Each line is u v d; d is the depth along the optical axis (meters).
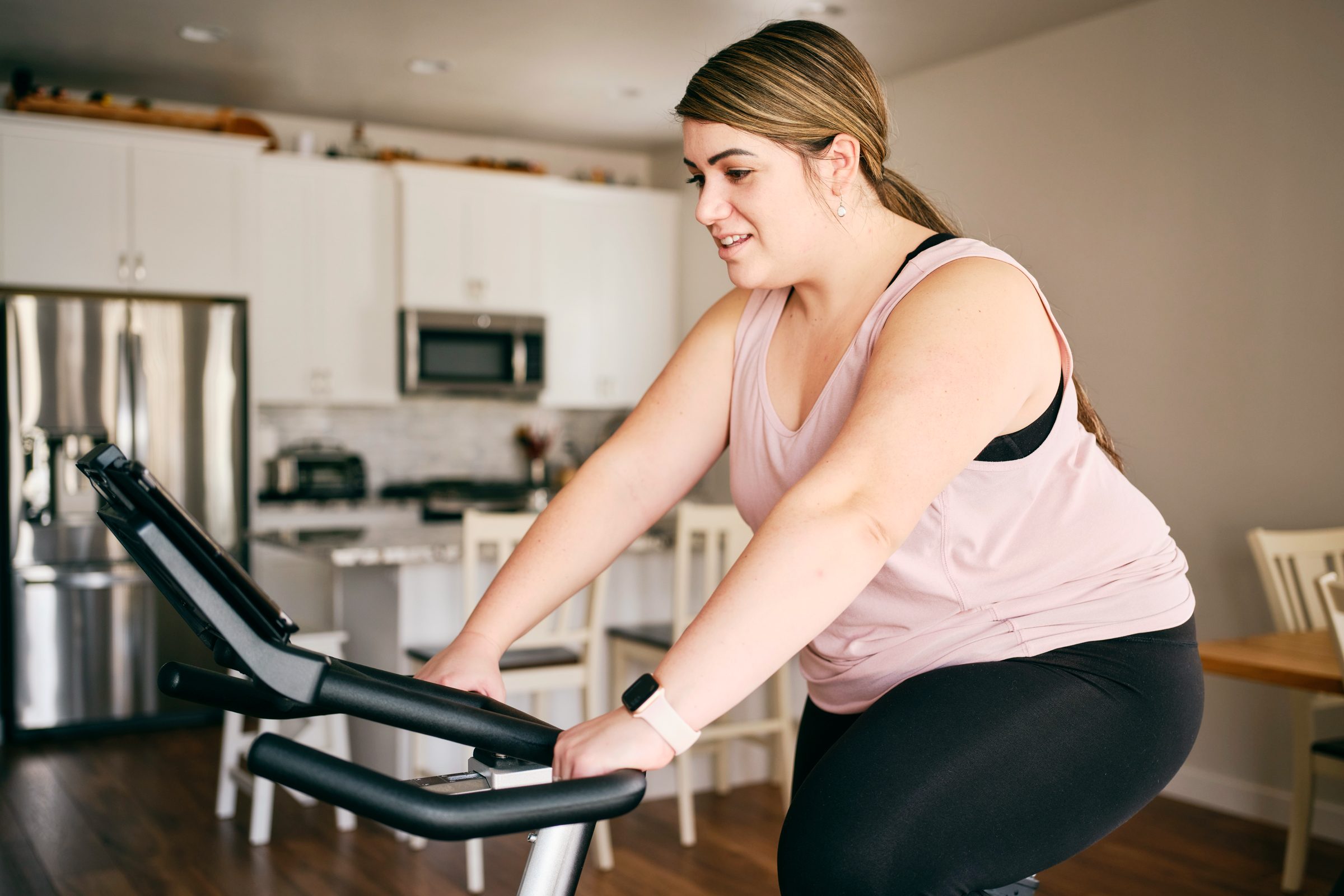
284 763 0.69
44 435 4.41
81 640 4.46
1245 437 3.58
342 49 4.45
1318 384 3.38
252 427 4.89
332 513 5.15
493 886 2.86
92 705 4.48
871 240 1.00
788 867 0.90
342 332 5.31
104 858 3.04
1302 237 3.41
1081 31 4.05
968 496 0.95
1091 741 0.92
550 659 3.12
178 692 0.83
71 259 4.59
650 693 0.74
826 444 1.00
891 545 0.79
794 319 1.08
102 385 4.52
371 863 3.02
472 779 0.82
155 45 4.41
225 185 4.87
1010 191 4.33
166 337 4.64
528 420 6.18
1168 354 3.80
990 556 0.97
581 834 0.85
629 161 6.34
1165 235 3.80
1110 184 3.96
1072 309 4.12
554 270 5.77
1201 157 3.69
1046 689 0.93
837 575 0.76
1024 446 0.94
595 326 5.90
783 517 0.78
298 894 2.79
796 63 0.92
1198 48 3.68
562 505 1.11
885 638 1.02
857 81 0.95
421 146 5.80
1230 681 3.65
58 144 4.56
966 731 0.90
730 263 0.99
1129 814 0.96
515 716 0.86
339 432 5.70
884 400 0.83
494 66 4.66
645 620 3.72
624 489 1.12
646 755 0.74
